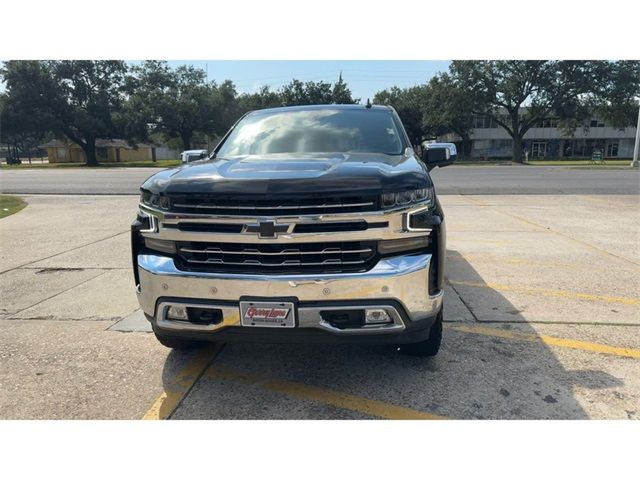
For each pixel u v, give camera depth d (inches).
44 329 157.2
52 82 2062.0
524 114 2110.0
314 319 100.3
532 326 153.6
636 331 149.0
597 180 746.8
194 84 2536.9
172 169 124.2
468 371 123.8
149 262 108.9
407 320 103.3
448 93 1859.0
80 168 1670.8
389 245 101.7
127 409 109.2
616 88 1686.8
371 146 145.8
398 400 111.0
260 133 158.2
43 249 284.2
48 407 110.4
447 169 1184.2
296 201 98.7
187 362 132.2
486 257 248.4
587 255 251.8
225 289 101.8
